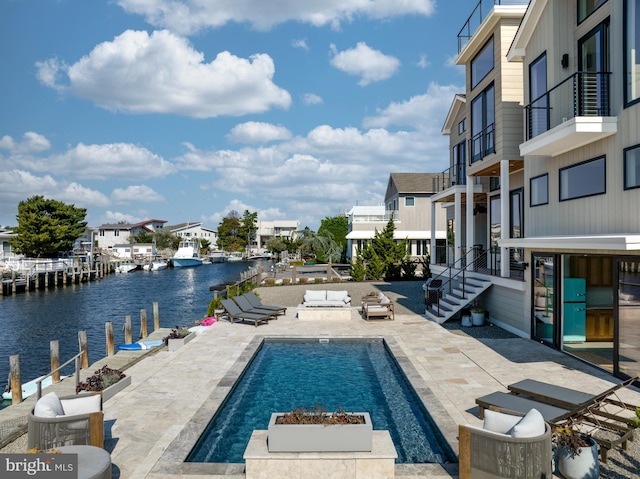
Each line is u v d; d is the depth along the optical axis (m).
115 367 13.52
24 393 11.91
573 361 11.28
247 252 103.12
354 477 5.62
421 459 6.81
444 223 43.50
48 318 28.19
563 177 12.36
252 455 5.66
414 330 15.70
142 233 98.06
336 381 10.82
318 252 59.19
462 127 25.20
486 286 16.53
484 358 11.73
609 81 10.49
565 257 12.44
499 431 5.83
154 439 7.14
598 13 11.30
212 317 18.48
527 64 14.40
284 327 16.61
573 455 5.65
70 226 59.69
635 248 8.04
